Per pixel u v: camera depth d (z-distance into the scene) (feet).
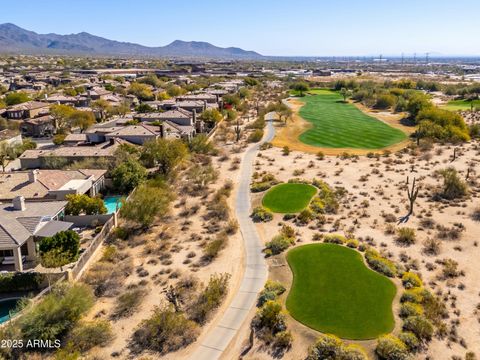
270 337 88.28
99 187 180.14
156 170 208.23
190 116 313.32
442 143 279.08
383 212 160.76
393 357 80.48
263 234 143.74
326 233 142.92
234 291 107.45
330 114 435.53
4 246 112.98
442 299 101.60
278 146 287.69
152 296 104.99
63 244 114.52
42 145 267.80
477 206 163.94
